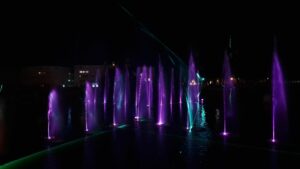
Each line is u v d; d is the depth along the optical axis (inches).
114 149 417.4
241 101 1110.4
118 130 577.3
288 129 552.7
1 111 903.7
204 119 713.0
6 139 488.4
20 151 407.8
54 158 375.6
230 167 331.0
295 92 1208.2
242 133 521.7
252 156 371.9
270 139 467.5
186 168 329.7
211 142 451.8
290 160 352.5
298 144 431.2
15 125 637.3
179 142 455.2
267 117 713.6
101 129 592.4
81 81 2721.5
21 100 1222.3
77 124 661.3
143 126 626.2
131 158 370.6
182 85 1656.0
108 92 1872.5
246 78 1589.6
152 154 387.9
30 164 351.6
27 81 2544.3
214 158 364.8
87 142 466.0
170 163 347.9
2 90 1521.9
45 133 543.8
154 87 1722.4
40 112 895.1
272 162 346.3
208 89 1562.5
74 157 378.3
